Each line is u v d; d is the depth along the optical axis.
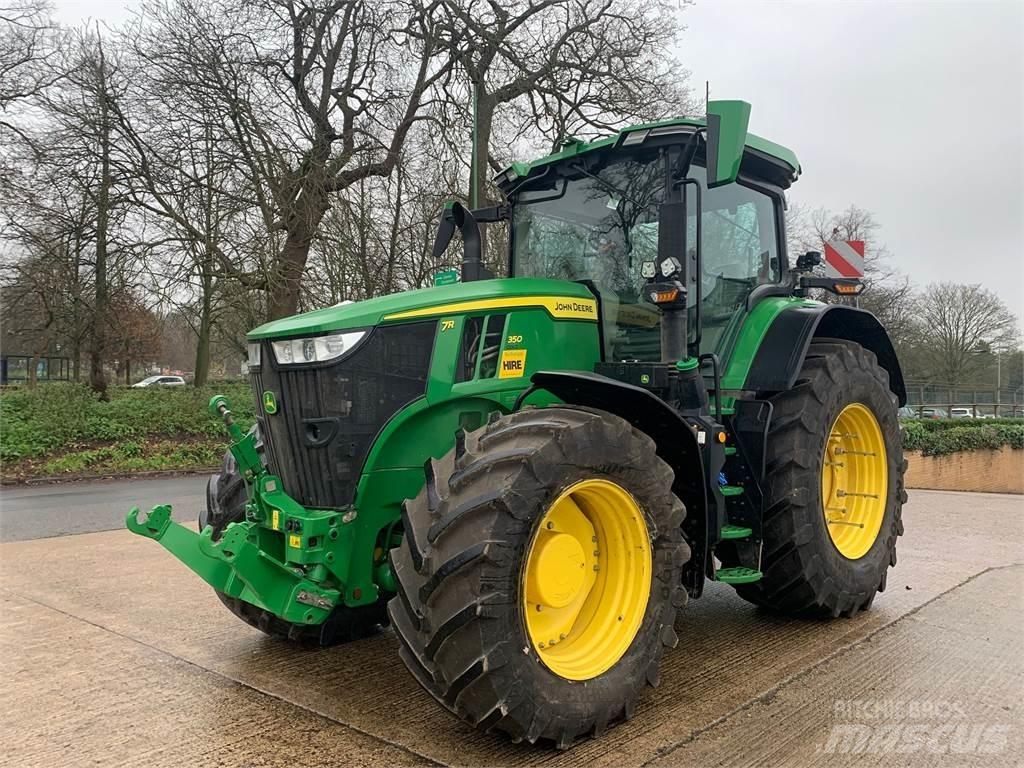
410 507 2.55
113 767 2.36
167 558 5.54
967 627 3.80
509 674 2.31
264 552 2.85
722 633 3.75
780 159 4.38
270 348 3.04
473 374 3.14
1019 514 7.68
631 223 3.80
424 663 2.39
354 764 2.38
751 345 3.94
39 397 15.19
